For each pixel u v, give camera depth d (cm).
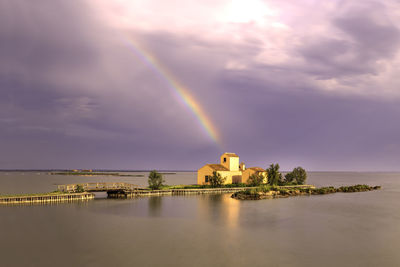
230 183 9794
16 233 3653
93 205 5853
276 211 5338
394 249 3122
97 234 3612
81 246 3134
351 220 4575
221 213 5059
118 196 7444
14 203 5922
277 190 8406
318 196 8150
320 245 3234
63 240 3347
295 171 11819
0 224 4109
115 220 4425
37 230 3794
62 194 6588
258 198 7238
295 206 6003
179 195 7838
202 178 9688
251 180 9688
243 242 3316
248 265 2644
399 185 14662
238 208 5644
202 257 2827
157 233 3666
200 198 7200
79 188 7256
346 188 10081
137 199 6925
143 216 4734
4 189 9981
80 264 2638
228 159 9956
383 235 3675
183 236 3541
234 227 4022
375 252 3023
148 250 3014
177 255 2875
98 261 2709
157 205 5928
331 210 5528
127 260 2733
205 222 4319
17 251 2986
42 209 5312
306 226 4119
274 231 3819
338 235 3653
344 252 3014
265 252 2984
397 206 6162
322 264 2684
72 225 4075
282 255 2903
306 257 2859
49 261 2705
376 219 4678
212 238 3459
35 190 9562
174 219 4519
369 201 7044
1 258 2781
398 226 4178
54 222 4259
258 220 4494
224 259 2781
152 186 8438
